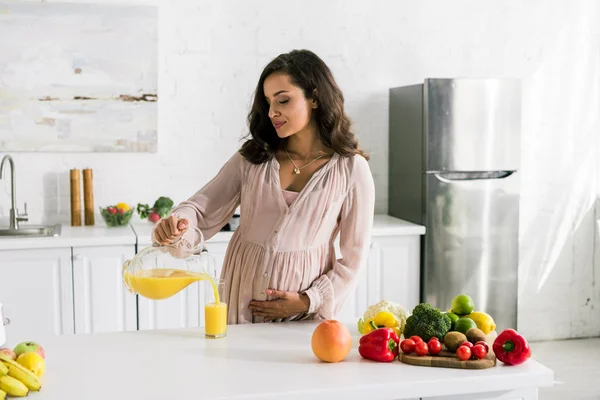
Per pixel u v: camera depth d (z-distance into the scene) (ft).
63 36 13.29
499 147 13.50
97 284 12.20
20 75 13.20
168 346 6.64
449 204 13.39
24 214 13.03
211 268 6.98
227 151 14.33
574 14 15.64
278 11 14.26
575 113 15.79
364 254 7.66
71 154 13.66
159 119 13.98
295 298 7.39
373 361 6.24
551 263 15.92
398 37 14.89
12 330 11.94
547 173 15.76
